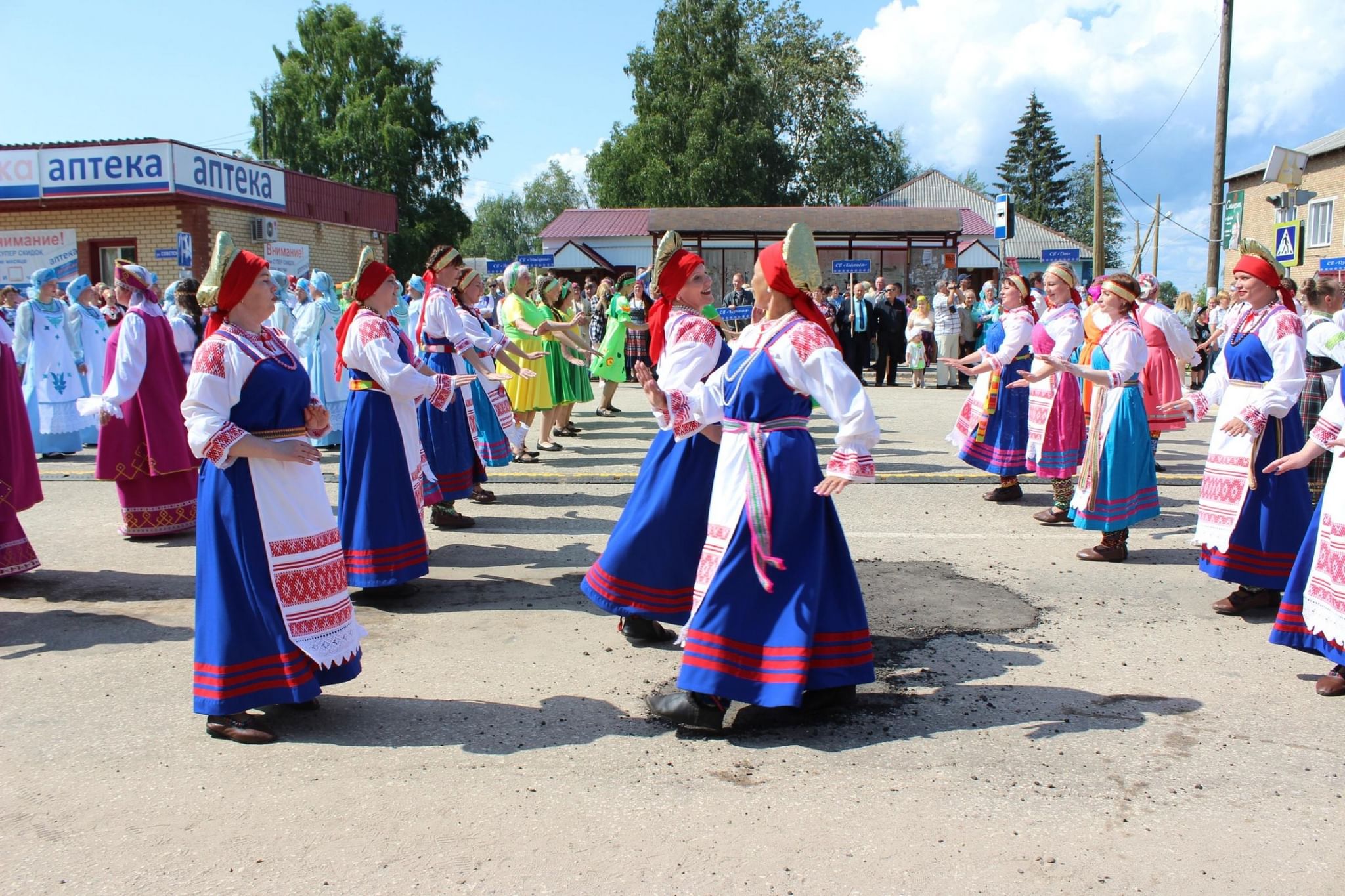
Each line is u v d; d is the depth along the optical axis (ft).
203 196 65.98
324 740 12.12
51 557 21.20
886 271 73.97
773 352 11.76
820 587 11.93
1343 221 91.40
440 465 22.70
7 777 11.20
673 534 14.33
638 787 10.86
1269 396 15.66
